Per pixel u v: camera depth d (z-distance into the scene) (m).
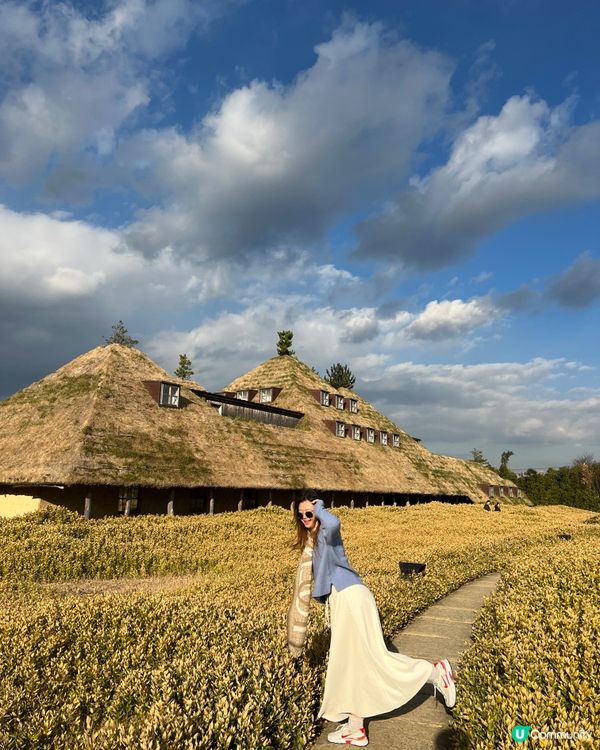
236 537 18.11
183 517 21.08
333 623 4.50
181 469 23.25
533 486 76.00
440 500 48.62
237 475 25.61
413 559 13.15
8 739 4.05
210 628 6.04
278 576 10.73
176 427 26.06
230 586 9.50
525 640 5.17
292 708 4.47
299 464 31.27
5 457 21.83
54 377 27.09
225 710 3.95
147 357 30.12
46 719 4.20
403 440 51.56
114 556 13.41
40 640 5.71
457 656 6.65
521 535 21.11
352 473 35.69
